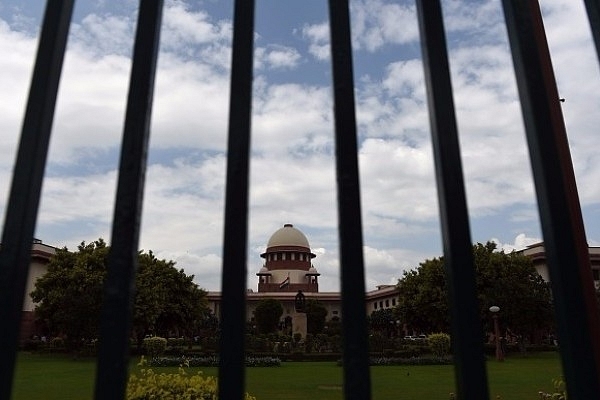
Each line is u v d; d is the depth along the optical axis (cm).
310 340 2794
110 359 122
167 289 2820
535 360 2369
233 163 142
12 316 125
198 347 3238
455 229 133
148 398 425
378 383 1383
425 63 151
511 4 150
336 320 4838
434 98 144
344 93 147
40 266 3506
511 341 3588
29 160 136
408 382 1412
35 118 139
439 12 152
